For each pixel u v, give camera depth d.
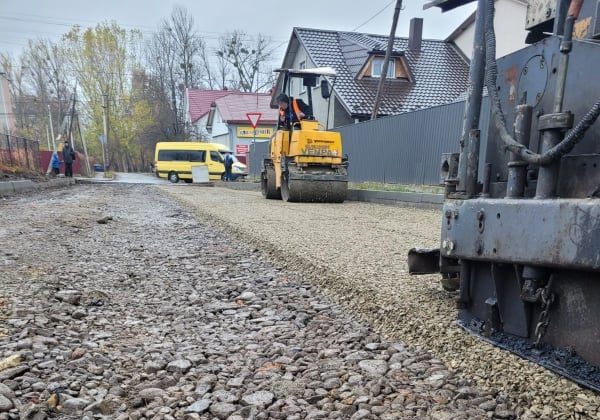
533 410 1.97
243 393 2.21
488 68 2.50
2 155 18.50
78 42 51.31
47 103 55.84
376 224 7.68
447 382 2.27
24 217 8.44
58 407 2.05
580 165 2.08
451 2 3.20
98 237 6.63
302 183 12.09
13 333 2.83
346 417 2.00
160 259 5.27
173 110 51.34
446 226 2.75
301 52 27.27
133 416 2.01
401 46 27.08
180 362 2.52
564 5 2.28
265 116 41.22
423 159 12.74
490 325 2.52
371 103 22.67
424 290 3.63
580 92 2.15
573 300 2.05
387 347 2.74
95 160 55.19
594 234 1.81
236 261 5.18
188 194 16.33
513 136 2.49
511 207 2.22
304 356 2.66
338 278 4.05
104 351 2.68
